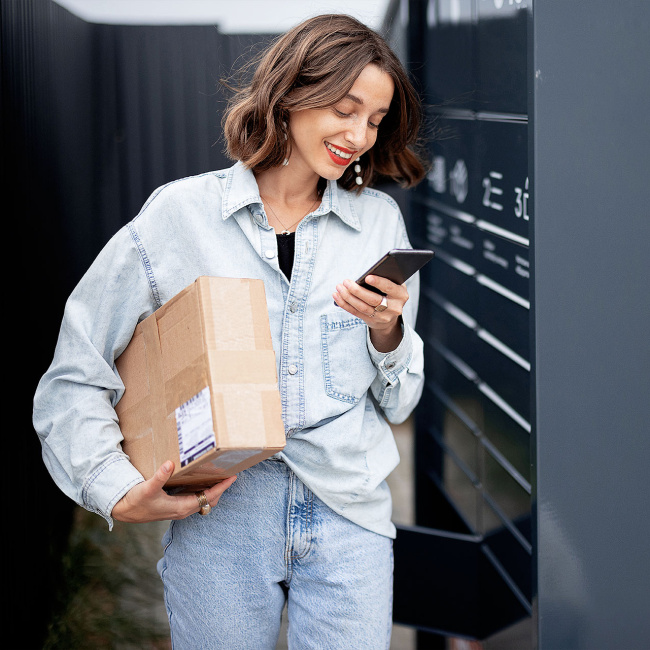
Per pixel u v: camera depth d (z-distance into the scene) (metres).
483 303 2.51
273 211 1.66
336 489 1.60
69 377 1.57
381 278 1.40
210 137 2.64
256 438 1.32
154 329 1.52
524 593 2.21
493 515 2.49
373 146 1.74
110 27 2.58
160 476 1.39
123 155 2.60
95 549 2.69
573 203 1.70
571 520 1.76
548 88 1.68
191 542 1.61
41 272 2.41
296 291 1.60
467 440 2.76
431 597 2.69
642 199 1.72
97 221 2.58
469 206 2.62
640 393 1.75
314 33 1.54
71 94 2.51
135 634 2.54
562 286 1.71
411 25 3.13
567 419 1.74
